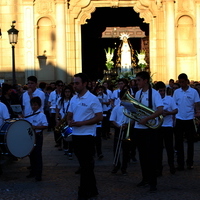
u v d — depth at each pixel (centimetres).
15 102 1505
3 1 2895
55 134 1522
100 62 3688
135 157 1373
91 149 857
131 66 3188
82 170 852
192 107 1182
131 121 1052
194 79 2872
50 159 1359
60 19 2817
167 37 2814
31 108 1170
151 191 924
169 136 1121
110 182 1030
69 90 1397
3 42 2903
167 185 992
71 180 1055
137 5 2884
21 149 1022
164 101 1119
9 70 2909
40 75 2886
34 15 2873
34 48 2877
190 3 2856
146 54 3262
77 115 864
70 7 2880
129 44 3303
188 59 2875
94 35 3462
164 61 2883
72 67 2892
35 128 1055
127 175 1111
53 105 1727
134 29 3388
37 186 996
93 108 857
